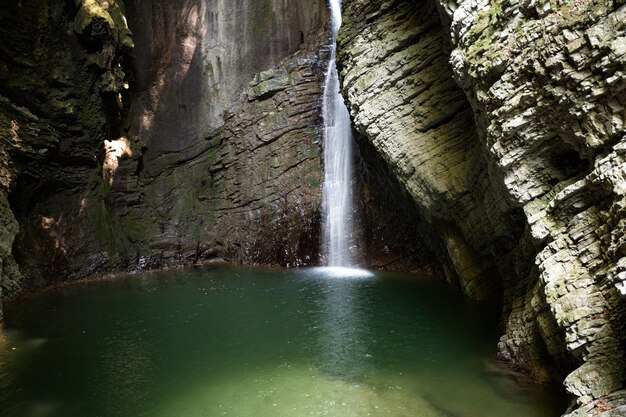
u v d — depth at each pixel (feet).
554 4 21.17
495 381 24.64
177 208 68.54
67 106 55.01
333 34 65.21
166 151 69.46
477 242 35.78
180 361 30.32
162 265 64.28
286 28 67.87
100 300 46.80
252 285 50.29
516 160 23.36
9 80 50.06
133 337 35.19
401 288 45.29
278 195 63.36
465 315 35.73
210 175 69.36
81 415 23.91
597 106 19.81
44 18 51.44
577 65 20.11
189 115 69.67
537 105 21.93
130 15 66.44
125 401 25.13
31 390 26.78
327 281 50.11
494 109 24.07
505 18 23.43
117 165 65.26
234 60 69.21
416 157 37.88
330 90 63.10
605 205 19.81
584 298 19.29
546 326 21.93
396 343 31.19
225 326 36.83
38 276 53.21
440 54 37.70
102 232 60.90
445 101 36.99
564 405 21.65
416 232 50.49
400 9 42.22
